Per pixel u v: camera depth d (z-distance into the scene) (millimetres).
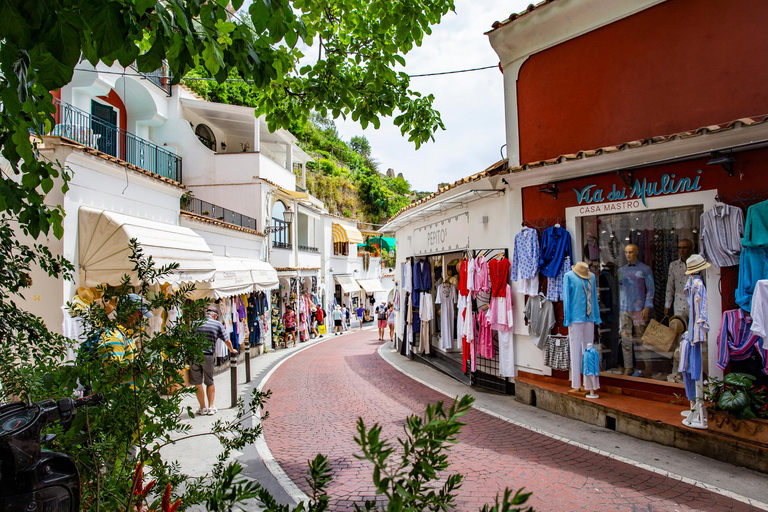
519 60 9430
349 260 37188
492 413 7879
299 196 22734
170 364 2762
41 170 3459
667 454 5715
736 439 5355
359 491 5051
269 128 6039
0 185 3215
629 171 7406
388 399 9383
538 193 8797
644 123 7590
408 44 5477
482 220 10328
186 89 20969
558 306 8461
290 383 11562
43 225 3494
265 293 19000
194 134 19266
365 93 5738
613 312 7816
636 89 7688
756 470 5121
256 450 6492
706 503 4449
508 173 8766
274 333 20203
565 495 4727
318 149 54625
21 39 1884
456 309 13711
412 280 15102
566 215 8328
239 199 19391
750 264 5988
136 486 2664
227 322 14086
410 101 6012
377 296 43781
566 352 8047
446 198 11289
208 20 2629
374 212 53250
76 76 13836
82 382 2775
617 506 4461
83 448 2607
